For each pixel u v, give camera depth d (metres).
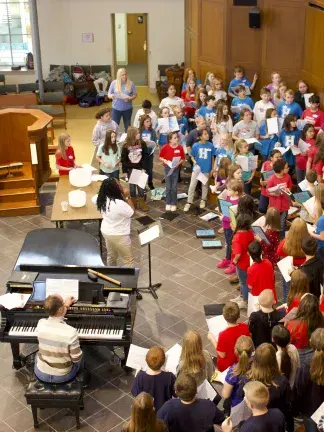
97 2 18.36
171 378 5.84
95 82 18.23
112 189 8.47
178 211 11.49
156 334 8.30
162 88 18.17
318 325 6.37
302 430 6.23
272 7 13.36
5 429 6.88
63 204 9.63
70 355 6.57
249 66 14.17
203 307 8.84
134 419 4.91
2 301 7.12
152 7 18.55
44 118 12.01
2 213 11.45
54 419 6.98
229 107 13.70
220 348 6.50
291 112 12.09
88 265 7.79
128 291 7.36
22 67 18.83
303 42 13.18
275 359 5.49
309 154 10.59
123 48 22.50
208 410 5.29
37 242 8.40
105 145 11.14
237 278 9.37
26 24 18.53
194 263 9.90
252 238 8.36
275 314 6.62
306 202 8.89
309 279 7.32
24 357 7.80
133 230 10.81
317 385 5.67
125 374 7.61
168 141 11.16
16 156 12.46
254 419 5.04
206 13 14.38
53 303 6.51
